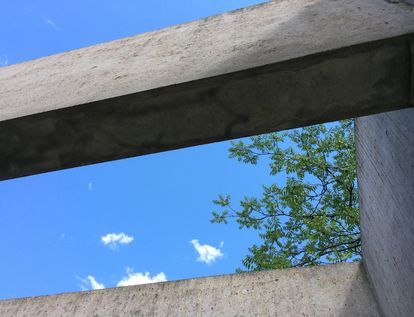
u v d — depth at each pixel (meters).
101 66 2.25
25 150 2.01
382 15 1.82
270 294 2.84
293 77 1.75
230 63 1.83
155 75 1.95
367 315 2.63
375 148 2.56
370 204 2.77
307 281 2.88
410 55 1.70
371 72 1.73
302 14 2.06
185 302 2.90
